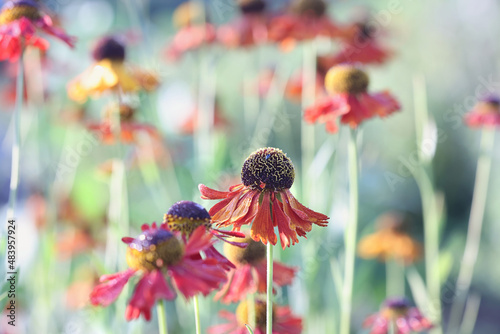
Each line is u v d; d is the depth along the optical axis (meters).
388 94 0.59
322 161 0.63
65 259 0.71
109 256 0.61
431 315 0.63
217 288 0.43
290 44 0.71
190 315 0.60
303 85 0.70
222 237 0.45
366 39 0.71
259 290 0.49
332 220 0.64
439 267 0.63
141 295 0.42
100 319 0.56
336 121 0.60
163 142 0.68
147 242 0.43
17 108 0.51
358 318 0.79
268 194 0.46
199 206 0.45
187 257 0.44
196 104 0.78
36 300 0.65
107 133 0.63
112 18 0.83
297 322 0.52
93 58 0.62
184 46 0.77
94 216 0.72
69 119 0.74
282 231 0.45
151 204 0.77
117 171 0.61
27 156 0.72
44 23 0.54
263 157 0.46
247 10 0.75
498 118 0.67
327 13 0.71
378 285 0.83
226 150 0.70
